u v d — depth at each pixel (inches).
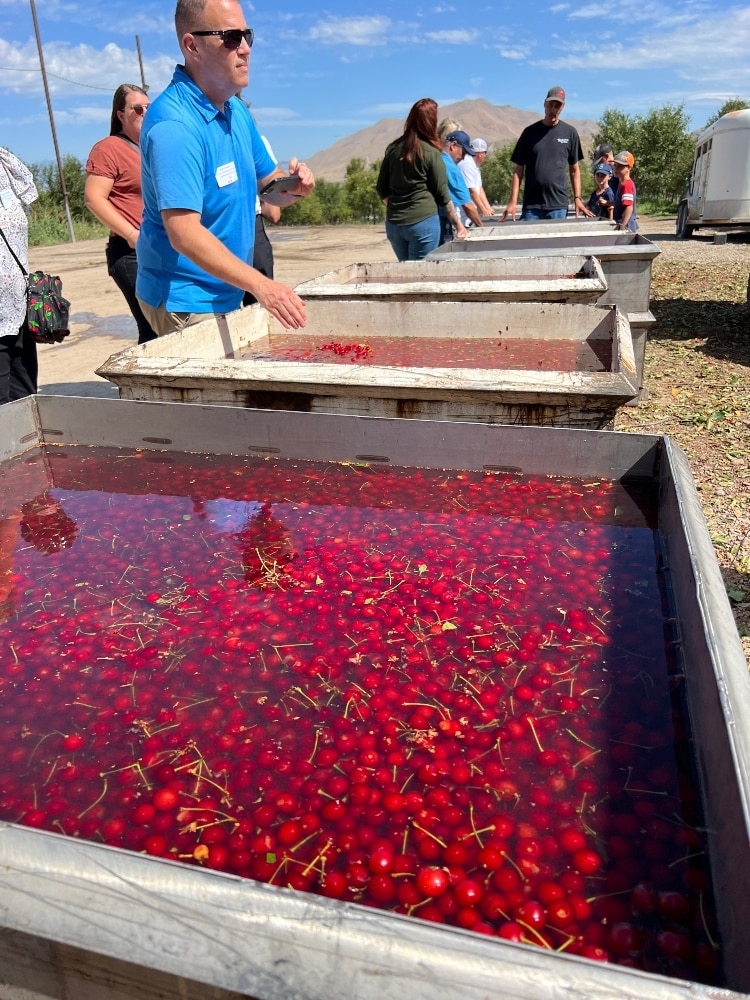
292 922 34.0
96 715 61.6
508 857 47.5
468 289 176.6
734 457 190.9
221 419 108.4
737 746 43.6
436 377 107.9
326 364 115.2
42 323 165.9
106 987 38.4
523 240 284.7
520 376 105.6
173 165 118.8
